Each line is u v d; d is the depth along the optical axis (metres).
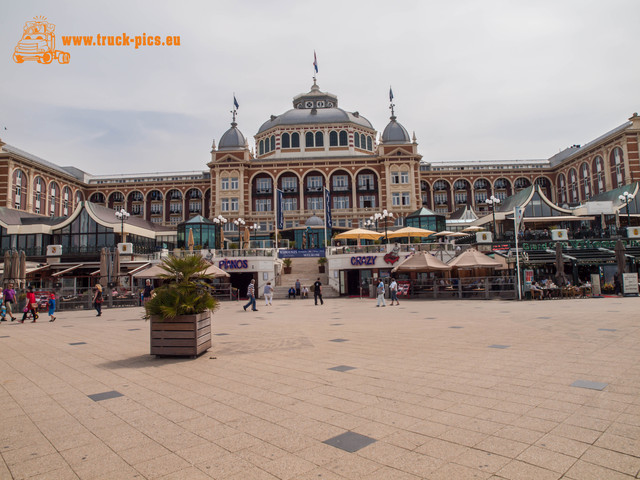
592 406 5.22
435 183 77.81
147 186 76.88
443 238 48.94
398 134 68.94
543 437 4.34
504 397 5.70
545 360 7.85
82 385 6.97
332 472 3.73
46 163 71.38
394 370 7.44
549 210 46.50
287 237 60.28
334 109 73.00
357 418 5.07
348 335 11.98
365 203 67.88
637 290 26.27
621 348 8.73
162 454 4.21
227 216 65.81
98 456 4.19
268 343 10.75
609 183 60.00
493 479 3.53
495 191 76.75
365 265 35.97
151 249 47.09
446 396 5.82
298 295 34.75
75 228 47.56
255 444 4.39
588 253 34.16
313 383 6.72
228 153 67.44
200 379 7.17
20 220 52.03
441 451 4.09
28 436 4.74
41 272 39.31
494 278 27.05
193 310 9.09
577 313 16.02
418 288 29.81
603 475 3.54
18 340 12.62
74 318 20.41
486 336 10.98
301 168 67.62
